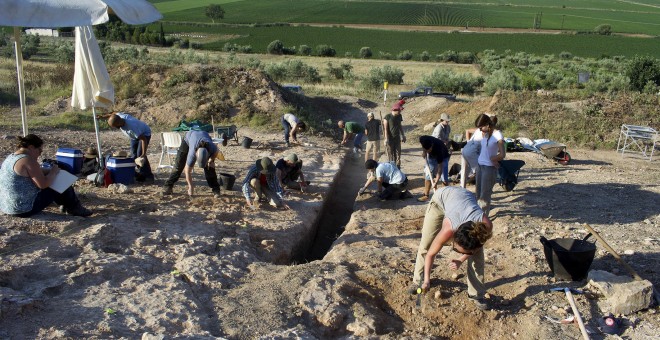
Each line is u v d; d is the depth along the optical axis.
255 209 9.32
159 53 45.97
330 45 66.56
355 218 9.63
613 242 7.84
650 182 12.03
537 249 7.58
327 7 113.50
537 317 5.77
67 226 7.30
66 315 5.15
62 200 7.66
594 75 40.19
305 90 31.55
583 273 6.50
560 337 5.43
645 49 67.31
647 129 16.30
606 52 64.50
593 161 14.99
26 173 7.29
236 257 7.08
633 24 97.06
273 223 8.77
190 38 69.88
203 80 21.56
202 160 9.23
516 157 14.72
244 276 6.66
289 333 5.21
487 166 8.20
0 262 6.01
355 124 15.77
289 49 59.03
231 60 39.47
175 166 9.42
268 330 5.33
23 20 6.72
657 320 5.75
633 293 5.85
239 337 5.16
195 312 5.51
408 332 5.68
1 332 4.73
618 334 5.54
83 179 10.09
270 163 9.39
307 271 6.70
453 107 23.22
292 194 10.70
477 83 36.91
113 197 9.12
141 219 8.00
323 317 5.68
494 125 8.34
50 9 6.89
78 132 16.88
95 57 9.23
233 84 21.48
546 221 8.92
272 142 16.09
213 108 19.98
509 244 7.83
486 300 6.15
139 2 7.88
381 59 56.09
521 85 33.53
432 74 36.19
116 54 35.56
